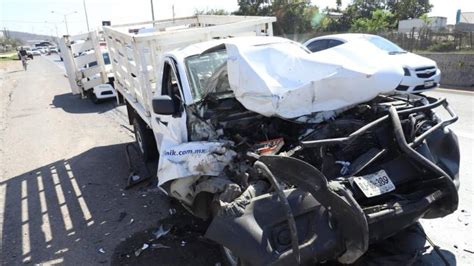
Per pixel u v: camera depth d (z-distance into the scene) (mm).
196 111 4082
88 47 11773
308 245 2625
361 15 41844
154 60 5707
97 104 14336
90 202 5656
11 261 4262
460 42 18344
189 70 4492
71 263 4102
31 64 45125
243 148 3559
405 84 9516
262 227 2672
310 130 3453
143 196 5668
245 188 3121
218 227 2799
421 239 3613
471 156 6090
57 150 8672
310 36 31375
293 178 2850
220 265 3738
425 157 3299
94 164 7414
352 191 2949
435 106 3654
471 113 9031
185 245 4180
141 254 4086
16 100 17266
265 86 3428
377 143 3301
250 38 4613
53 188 6371
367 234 2605
